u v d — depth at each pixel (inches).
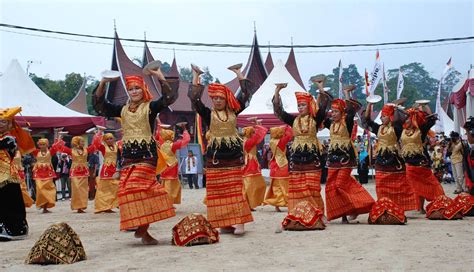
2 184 337.1
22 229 346.3
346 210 388.2
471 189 434.0
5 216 339.6
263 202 515.2
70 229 263.7
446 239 302.4
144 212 289.3
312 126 381.7
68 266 248.4
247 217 333.1
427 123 446.3
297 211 355.9
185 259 256.4
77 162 547.2
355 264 235.1
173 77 296.8
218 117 331.0
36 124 788.0
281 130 508.7
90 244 315.3
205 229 302.7
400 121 423.2
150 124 297.3
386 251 265.7
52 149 549.0
